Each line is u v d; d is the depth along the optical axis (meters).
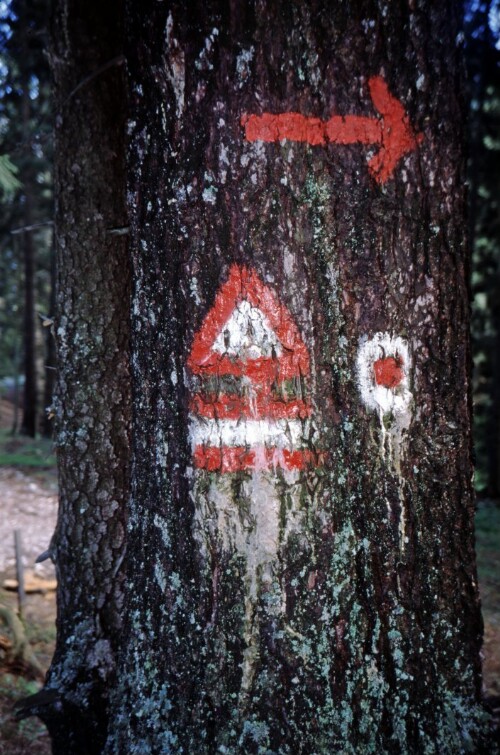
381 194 1.57
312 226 1.54
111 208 2.74
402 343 1.61
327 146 1.54
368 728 1.58
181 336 1.62
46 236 15.76
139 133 1.69
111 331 2.67
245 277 1.55
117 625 2.55
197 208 1.57
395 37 1.56
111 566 2.57
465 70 1.70
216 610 1.59
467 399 1.70
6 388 24.11
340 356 1.59
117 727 1.75
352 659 1.59
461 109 1.67
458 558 1.68
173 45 1.57
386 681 1.61
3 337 20.27
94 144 2.75
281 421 1.56
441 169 1.62
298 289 1.55
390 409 1.61
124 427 2.64
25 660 3.71
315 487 1.57
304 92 1.53
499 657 4.34
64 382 2.67
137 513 1.78
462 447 1.69
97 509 2.59
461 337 1.68
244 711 1.56
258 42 1.52
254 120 1.52
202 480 1.60
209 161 1.55
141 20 1.65
